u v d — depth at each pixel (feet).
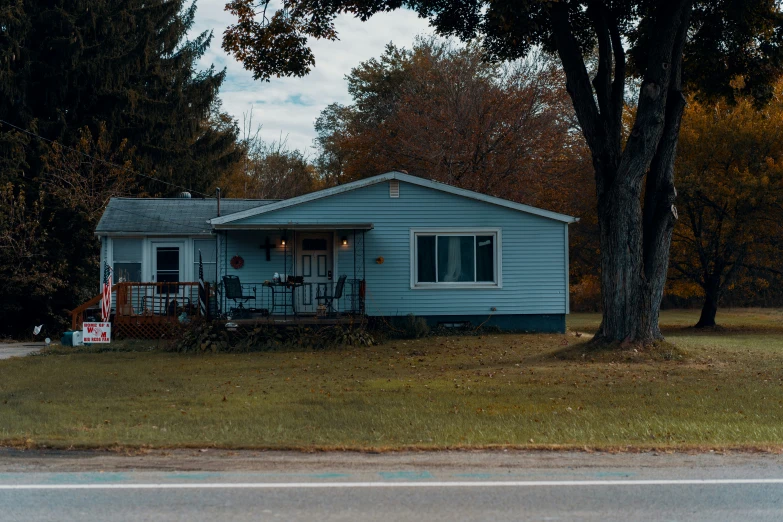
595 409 35.78
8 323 89.97
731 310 155.12
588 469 24.67
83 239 93.45
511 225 73.61
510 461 25.67
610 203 55.77
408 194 72.54
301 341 63.10
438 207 72.79
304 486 22.36
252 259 72.08
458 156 125.80
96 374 47.85
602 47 57.11
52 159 101.30
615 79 57.98
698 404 37.35
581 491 22.11
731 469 24.79
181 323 67.92
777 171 93.15
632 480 23.34
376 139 137.08
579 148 134.41
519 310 73.56
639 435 29.91
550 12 56.39
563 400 38.22
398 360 55.06
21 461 25.26
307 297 71.87
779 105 97.30
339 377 46.60
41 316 90.84
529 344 64.23
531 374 47.44
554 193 132.46
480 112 126.82
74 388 41.91
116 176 104.01
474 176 126.11
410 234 72.49
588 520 19.49
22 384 43.52
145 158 114.32
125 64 111.34
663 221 55.62
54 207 92.27
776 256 98.89
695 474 24.12
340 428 30.99
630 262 55.31
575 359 53.98
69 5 107.96
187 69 125.70
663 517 19.79
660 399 38.63
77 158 101.65
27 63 103.19
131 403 36.88
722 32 61.93
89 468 24.43
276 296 71.87
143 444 27.37
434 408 35.76
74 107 109.60
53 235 92.17
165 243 77.71
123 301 70.79
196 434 29.37
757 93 66.28
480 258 73.51
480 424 31.94
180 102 122.01
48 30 106.52
